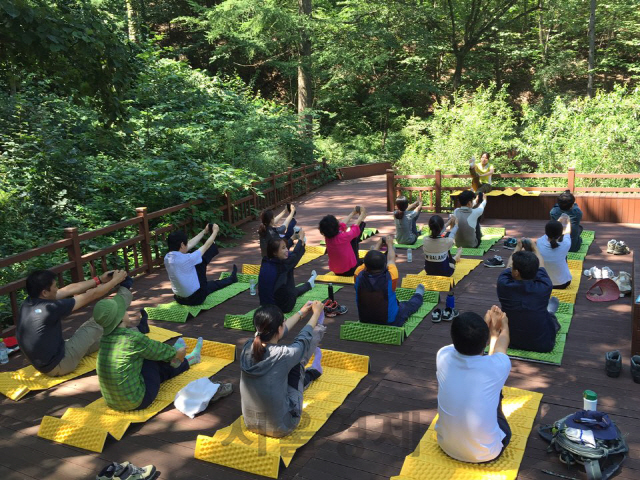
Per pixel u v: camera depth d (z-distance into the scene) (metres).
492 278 7.09
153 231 8.53
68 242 6.70
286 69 24.20
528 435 3.60
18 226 8.61
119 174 10.53
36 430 4.05
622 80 28.30
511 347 4.90
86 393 4.58
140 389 4.10
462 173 14.39
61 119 11.12
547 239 6.16
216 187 10.40
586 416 3.44
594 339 5.12
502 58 30.78
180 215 9.89
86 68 6.93
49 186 9.55
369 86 30.53
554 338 4.83
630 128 13.16
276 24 21.58
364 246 9.21
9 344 5.50
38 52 6.55
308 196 16.17
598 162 13.12
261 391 3.54
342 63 25.92
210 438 3.59
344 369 4.71
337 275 7.39
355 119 29.48
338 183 19.19
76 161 9.90
